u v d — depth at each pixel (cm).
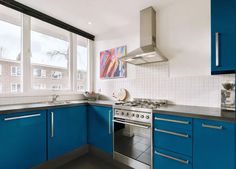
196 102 189
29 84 221
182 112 143
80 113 229
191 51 193
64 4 202
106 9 217
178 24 204
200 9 187
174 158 148
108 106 212
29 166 166
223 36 142
